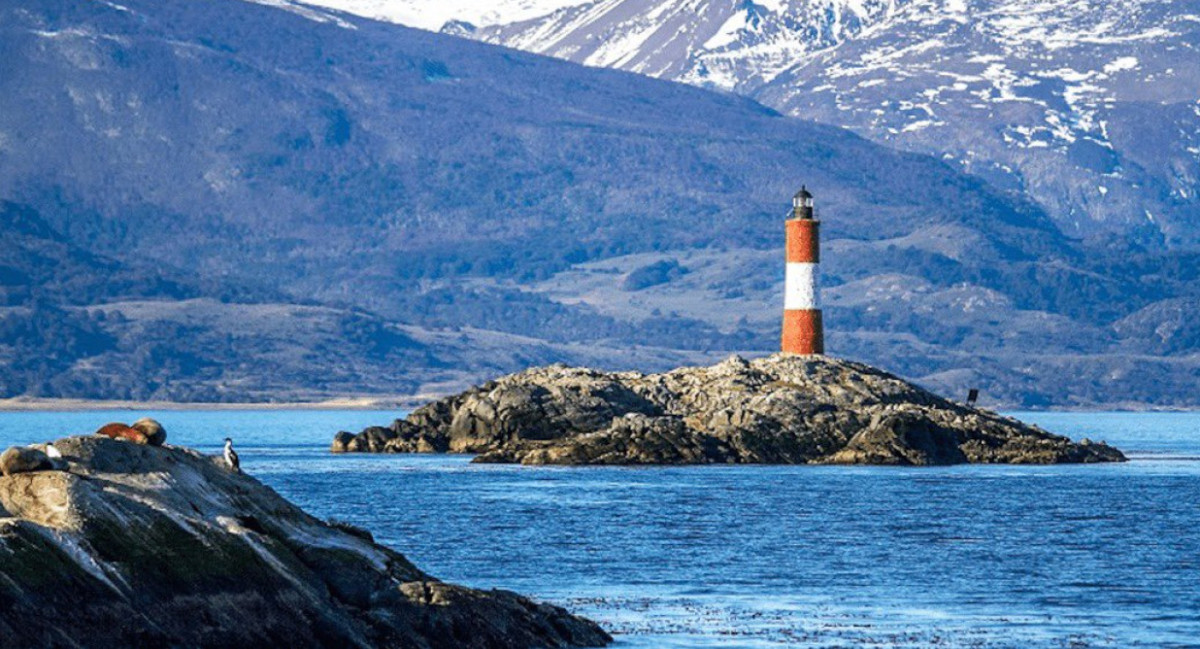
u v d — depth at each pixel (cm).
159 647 17775
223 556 18975
